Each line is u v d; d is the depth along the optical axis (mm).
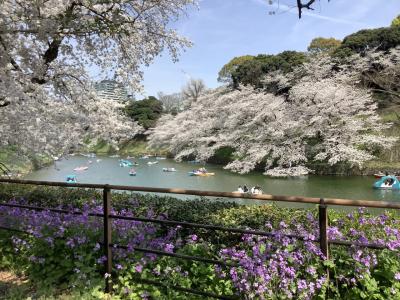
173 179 23766
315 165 22500
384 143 21438
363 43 29859
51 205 5617
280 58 35844
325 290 2291
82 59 7250
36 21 5098
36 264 3609
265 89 32000
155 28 7414
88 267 3184
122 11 5410
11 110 6020
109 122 8211
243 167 24734
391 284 2258
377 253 2398
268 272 2389
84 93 7613
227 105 30828
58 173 26953
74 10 5309
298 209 4969
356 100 22469
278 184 19594
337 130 21875
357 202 2143
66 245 3395
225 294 2662
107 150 48562
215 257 3033
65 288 3283
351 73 25422
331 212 4445
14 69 6066
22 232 3891
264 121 26109
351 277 2338
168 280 2893
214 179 22781
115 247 3127
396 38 28547
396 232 2502
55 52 6203
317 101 23422
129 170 29422
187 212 4773
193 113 38719
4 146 7262
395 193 16391
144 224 3559
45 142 7199
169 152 42188
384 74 24203
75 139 7949
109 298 2961
